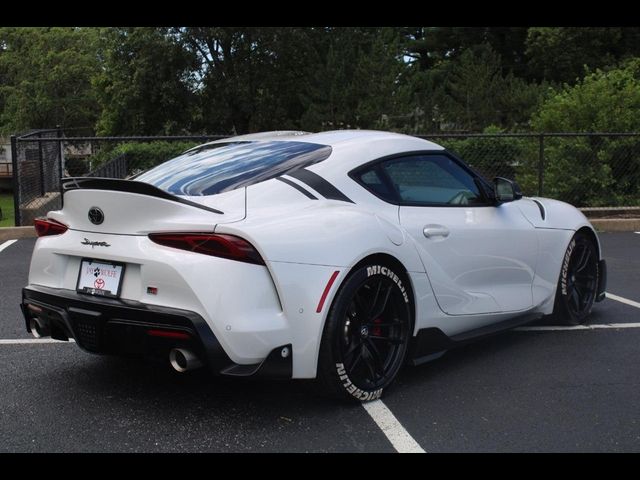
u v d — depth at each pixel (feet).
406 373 13.91
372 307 11.90
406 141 13.96
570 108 42.88
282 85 124.57
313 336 10.93
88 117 164.04
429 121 108.27
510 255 15.03
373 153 13.20
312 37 122.31
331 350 11.18
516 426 11.26
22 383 13.10
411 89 108.47
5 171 160.97
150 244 10.84
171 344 10.56
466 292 13.96
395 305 12.34
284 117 126.00
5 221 54.44
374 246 11.73
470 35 155.43
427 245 13.01
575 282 17.42
